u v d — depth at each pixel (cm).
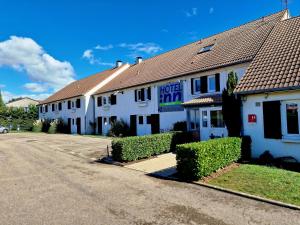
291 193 766
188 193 834
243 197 779
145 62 3447
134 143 1405
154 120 2519
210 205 723
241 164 1148
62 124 4384
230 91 1338
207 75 1950
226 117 1342
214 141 1063
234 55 1852
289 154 1154
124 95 3020
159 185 937
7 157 1730
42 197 835
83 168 1291
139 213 682
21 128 5406
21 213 705
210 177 977
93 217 664
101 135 3406
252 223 603
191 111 2014
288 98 1152
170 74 2314
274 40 1538
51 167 1337
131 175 1106
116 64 4256
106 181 1016
